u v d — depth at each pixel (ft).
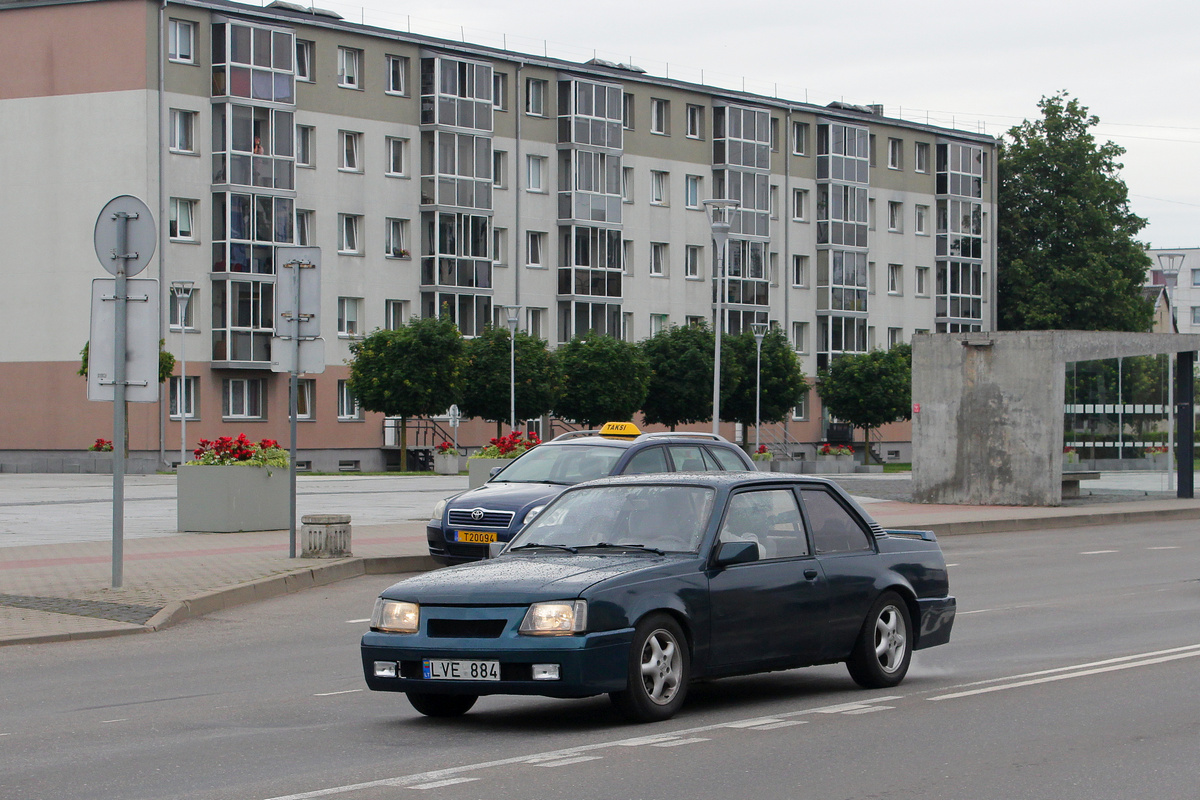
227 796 22.25
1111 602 52.60
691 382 221.87
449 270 212.23
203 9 188.03
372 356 187.62
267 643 42.39
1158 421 118.01
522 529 31.81
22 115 187.93
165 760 25.36
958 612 49.52
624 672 27.48
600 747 26.11
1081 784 23.17
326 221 201.67
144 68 182.91
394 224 211.41
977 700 31.48
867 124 269.85
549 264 227.40
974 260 284.00
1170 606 51.16
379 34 206.90
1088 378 112.06
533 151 225.35
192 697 32.99
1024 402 106.73
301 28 198.70
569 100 226.99
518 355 200.95
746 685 34.14
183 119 188.14
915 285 279.28
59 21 186.39
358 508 98.27
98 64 184.65
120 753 26.08
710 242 248.93
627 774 23.77
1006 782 23.29
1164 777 23.73
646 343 225.35
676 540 29.91
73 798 22.24
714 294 248.93
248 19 190.90
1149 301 274.57
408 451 207.62
